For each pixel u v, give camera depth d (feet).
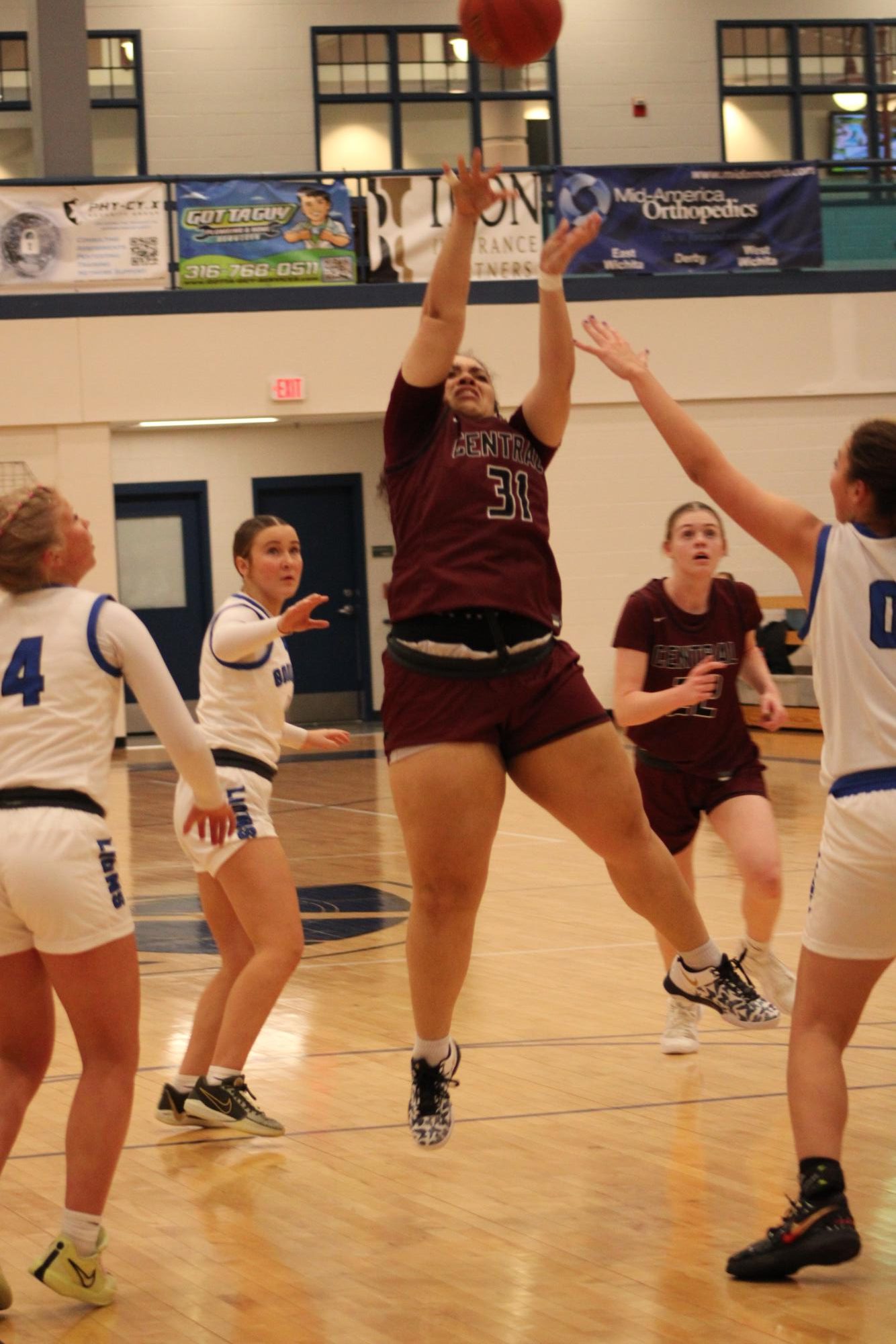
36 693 12.92
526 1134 17.52
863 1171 15.70
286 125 81.97
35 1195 15.90
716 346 70.03
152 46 80.74
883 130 87.04
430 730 13.75
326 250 67.41
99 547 66.59
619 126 83.87
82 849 12.78
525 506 14.03
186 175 70.08
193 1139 17.78
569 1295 12.93
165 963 27.86
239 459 77.00
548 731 13.98
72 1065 21.24
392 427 14.11
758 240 69.87
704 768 20.49
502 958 27.53
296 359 67.41
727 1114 18.06
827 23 85.76
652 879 14.82
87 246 65.82
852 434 13.04
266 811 18.69
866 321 71.15
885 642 12.55
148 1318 12.72
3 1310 12.94
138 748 70.49
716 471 13.73
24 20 81.51
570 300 68.74
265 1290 13.26
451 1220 14.87
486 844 13.98
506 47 15.05
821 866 12.90
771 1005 15.57
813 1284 13.06
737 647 20.39
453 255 13.46
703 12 84.38
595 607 70.13
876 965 12.83
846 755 12.62
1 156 81.92
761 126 85.97
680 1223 14.58
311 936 30.07
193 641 77.00
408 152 83.51
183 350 66.59
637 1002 23.97
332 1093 19.49
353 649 79.20
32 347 65.67
